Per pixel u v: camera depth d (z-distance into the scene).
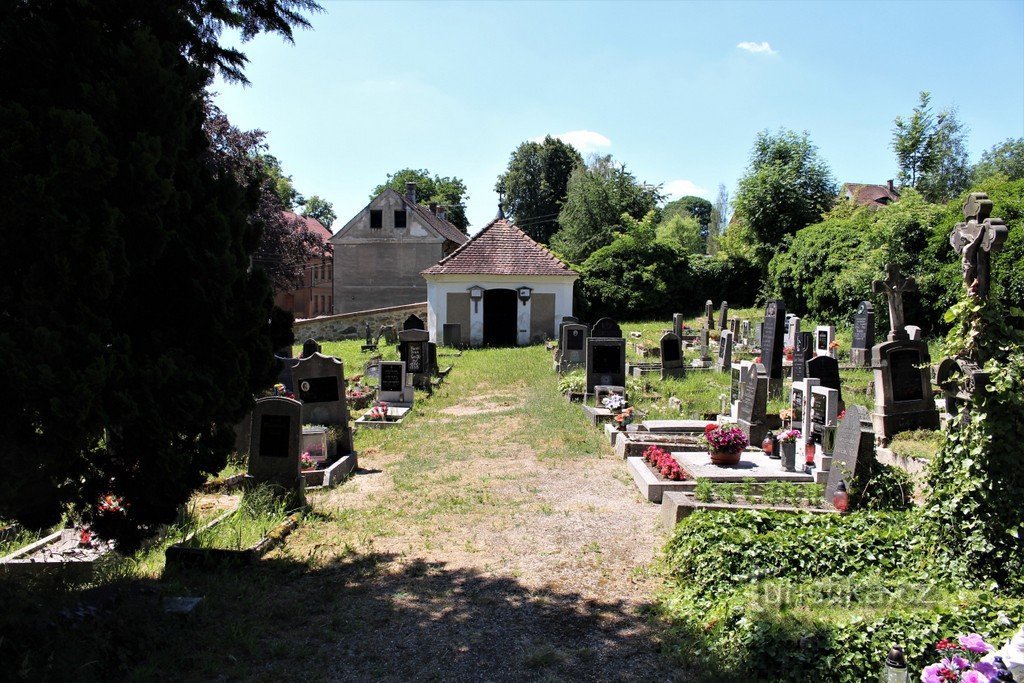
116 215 5.11
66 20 5.51
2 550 7.93
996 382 5.93
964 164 48.28
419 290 42.56
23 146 4.79
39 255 4.94
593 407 16.06
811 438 11.12
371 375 21.44
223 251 6.02
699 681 4.95
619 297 39.81
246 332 6.28
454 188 71.44
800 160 41.03
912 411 12.89
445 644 5.75
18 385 4.63
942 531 6.33
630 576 7.23
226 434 6.30
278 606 6.41
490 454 12.88
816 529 7.21
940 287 25.56
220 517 8.84
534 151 66.38
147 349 5.79
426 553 7.96
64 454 5.08
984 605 5.31
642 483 10.38
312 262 53.06
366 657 5.52
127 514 6.13
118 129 5.46
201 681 5.04
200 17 7.05
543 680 5.15
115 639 5.29
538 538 8.45
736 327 28.98
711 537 7.11
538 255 32.84
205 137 6.67
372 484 11.16
